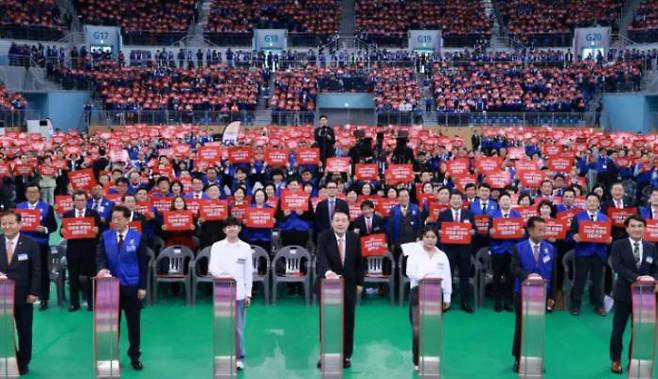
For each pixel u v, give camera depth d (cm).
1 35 4178
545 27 4769
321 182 1622
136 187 1545
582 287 1195
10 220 885
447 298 870
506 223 1194
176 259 1275
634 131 3922
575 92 3950
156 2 4838
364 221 1249
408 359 986
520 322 923
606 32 4509
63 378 916
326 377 838
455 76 4131
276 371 941
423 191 1433
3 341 867
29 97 3872
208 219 1259
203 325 1141
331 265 898
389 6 4969
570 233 1230
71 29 4659
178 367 955
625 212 1239
